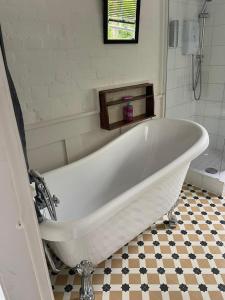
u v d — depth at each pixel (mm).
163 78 2334
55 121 1649
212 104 2740
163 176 1398
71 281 1503
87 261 1292
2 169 412
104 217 1088
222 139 2744
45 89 1563
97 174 1835
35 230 508
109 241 1328
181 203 2148
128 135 2039
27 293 562
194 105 2861
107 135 2055
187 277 1495
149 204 1455
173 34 2205
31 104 1522
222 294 1393
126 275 1521
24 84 1460
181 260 1606
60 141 1745
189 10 2322
